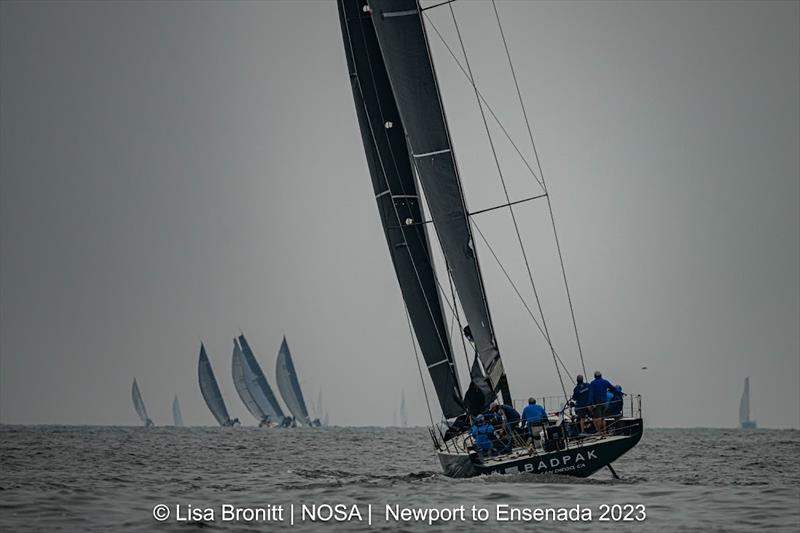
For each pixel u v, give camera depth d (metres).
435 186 112.81
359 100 123.06
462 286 113.19
